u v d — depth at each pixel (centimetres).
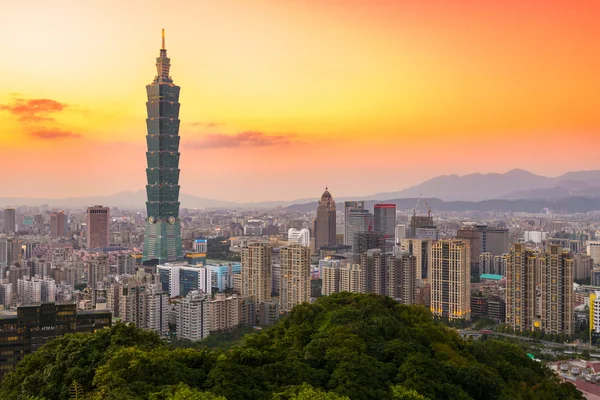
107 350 18250
